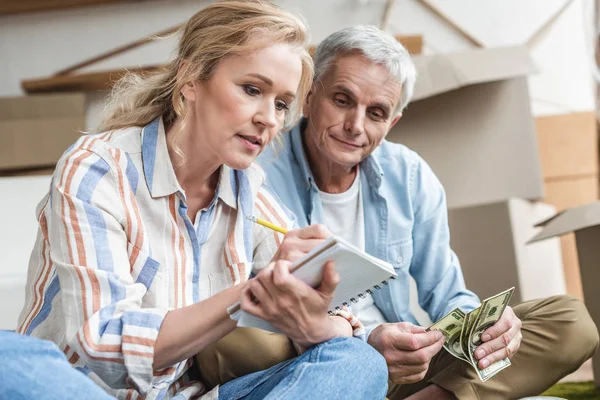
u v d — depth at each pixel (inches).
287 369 58.8
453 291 86.9
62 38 182.7
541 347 76.0
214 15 60.6
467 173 115.4
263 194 70.9
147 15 181.9
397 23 177.2
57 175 58.7
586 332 76.6
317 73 80.4
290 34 59.6
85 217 57.1
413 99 109.3
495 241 116.6
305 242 58.4
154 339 54.8
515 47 113.9
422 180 87.2
